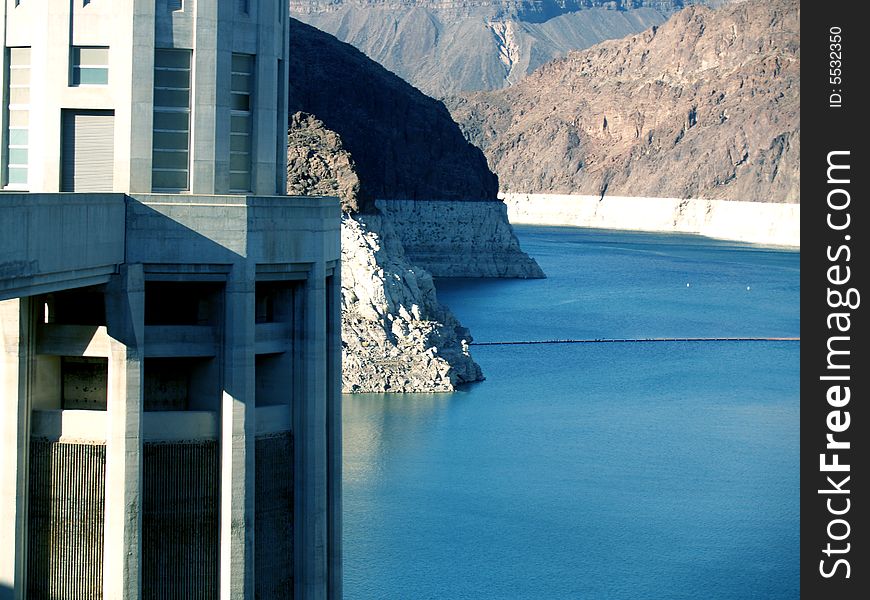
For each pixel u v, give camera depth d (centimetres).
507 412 17562
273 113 4978
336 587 5128
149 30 4716
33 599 4703
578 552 11069
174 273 4678
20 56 4844
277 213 4800
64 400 4822
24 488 4662
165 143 4800
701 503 12812
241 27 4884
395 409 17425
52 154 4753
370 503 12456
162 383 4800
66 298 4772
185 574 4753
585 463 14512
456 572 10431
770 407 18962
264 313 4991
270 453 4925
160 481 4725
